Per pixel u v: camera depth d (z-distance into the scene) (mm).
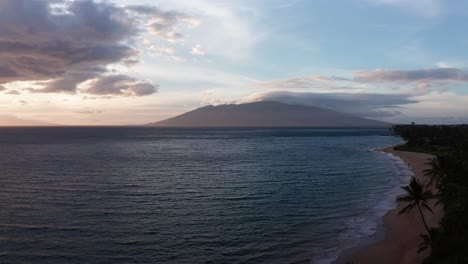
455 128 187375
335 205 60312
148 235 45469
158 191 71750
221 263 37531
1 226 47906
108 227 48312
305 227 48625
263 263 37500
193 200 64188
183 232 46688
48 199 63250
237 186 77688
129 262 37625
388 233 45531
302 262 37594
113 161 119625
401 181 83562
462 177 51062
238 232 46719
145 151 159250
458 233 36438
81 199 63688
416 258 37562
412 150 148375
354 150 169125
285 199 65000
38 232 45844
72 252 39844
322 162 121312
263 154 150250
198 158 133000
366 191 72062
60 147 173375
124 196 66750
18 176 86750
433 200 57688
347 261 37719
